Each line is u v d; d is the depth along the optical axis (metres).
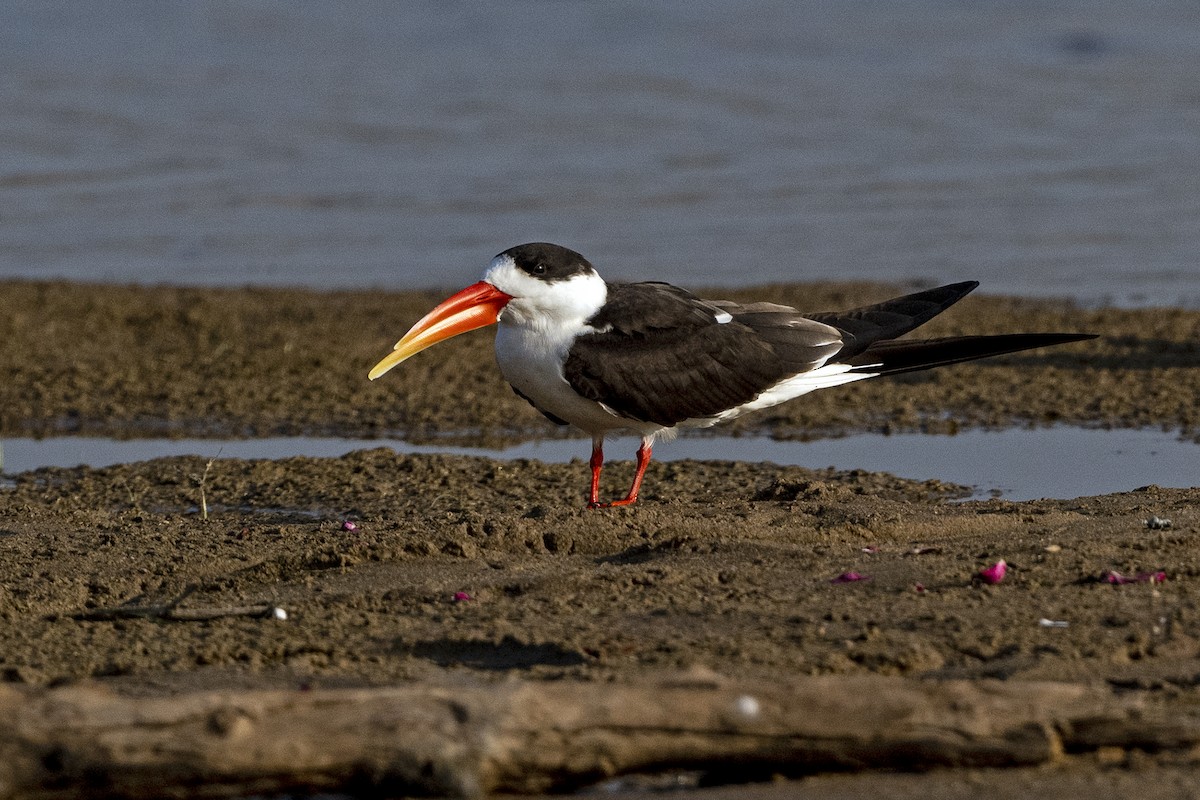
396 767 6.88
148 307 21.00
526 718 6.95
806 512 11.57
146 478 13.76
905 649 8.20
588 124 33.09
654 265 23.52
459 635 8.73
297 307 21.20
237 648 8.66
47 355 18.73
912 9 46.12
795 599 9.24
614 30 43.41
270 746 6.82
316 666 8.42
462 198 27.62
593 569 10.05
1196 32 42.16
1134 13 44.75
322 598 9.59
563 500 12.82
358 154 30.78
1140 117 33.16
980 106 34.53
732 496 12.77
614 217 26.38
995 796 6.84
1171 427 15.13
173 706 6.86
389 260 24.27
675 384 11.71
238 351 18.80
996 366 17.61
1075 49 40.56
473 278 23.25
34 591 9.84
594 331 11.58
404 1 47.47
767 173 29.12
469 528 10.77
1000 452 14.41
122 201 27.38
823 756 7.11
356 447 15.23
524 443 15.37
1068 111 33.81
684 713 7.04
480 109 34.38
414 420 16.12
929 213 26.42
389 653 8.63
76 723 6.77
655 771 7.16
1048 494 12.94
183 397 17.00
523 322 11.63
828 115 33.75
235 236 25.41
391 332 19.84
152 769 6.77
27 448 15.22
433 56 40.22
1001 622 8.70
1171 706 7.49
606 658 8.34
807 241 24.77
